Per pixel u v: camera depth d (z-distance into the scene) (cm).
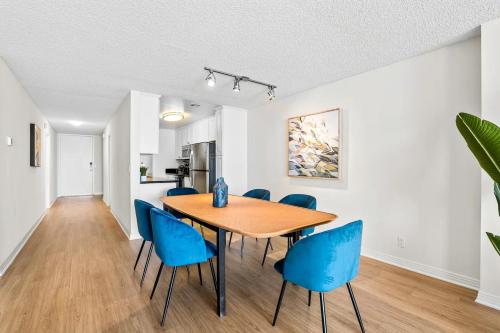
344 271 151
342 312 191
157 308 194
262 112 466
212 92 388
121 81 337
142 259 295
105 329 168
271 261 292
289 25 204
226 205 249
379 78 292
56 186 799
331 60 272
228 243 357
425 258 256
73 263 280
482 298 202
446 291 222
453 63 237
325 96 351
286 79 330
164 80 334
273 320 174
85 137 876
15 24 201
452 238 238
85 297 208
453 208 238
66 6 179
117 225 457
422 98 258
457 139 235
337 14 189
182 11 185
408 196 269
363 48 244
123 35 219
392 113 281
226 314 187
